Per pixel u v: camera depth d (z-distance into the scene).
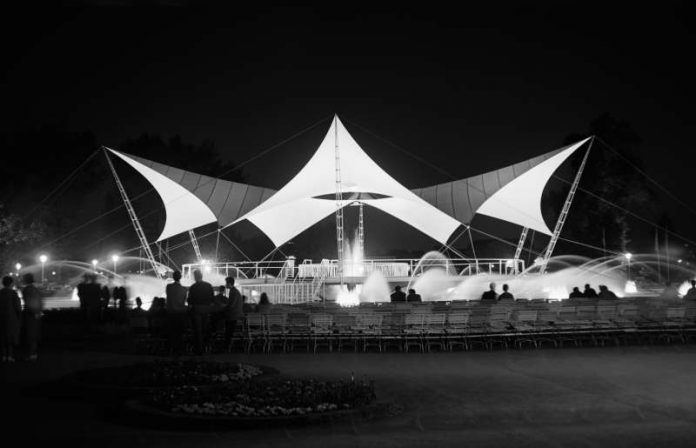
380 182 31.03
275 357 15.68
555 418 9.55
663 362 14.80
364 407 9.55
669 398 10.94
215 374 11.78
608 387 11.85
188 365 12.40
